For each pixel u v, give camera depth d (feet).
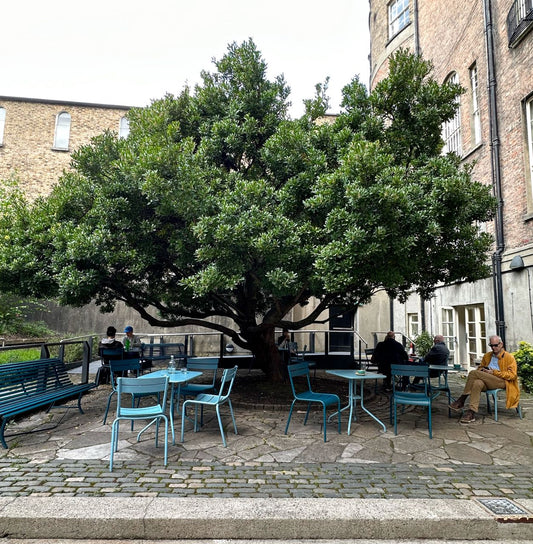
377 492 12.62
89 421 20.77
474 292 39.11
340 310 30.19
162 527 10.73
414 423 21.06
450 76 45.62
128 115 27.20
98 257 20.16
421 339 45.68
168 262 24.18
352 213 17.80
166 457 14.69
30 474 13.67
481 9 39.34
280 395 26.55
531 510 11.46
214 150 24.41
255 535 10.79
